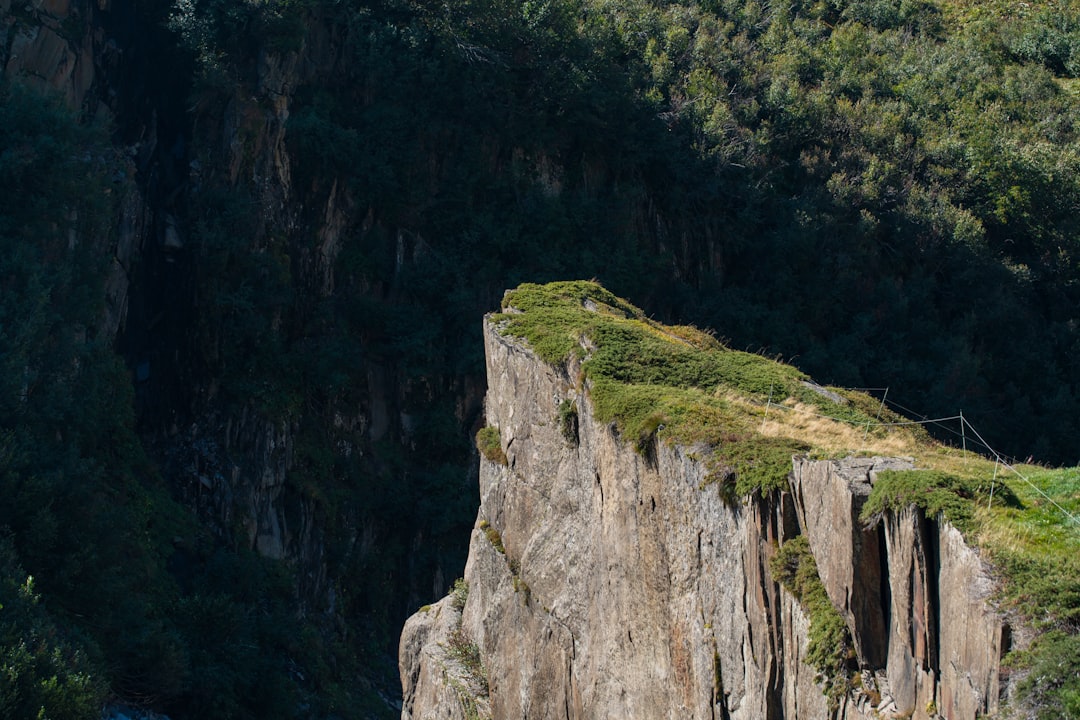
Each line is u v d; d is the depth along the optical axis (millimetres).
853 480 19406
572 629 28906
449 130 63188
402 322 60500
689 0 80938
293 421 58031
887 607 18781
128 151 60469
